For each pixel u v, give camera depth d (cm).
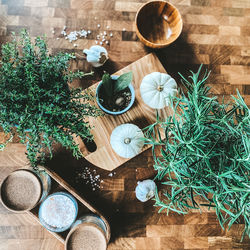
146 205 114
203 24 121
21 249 110
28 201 90
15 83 70
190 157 66
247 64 121
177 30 109
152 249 114
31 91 68
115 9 117
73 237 89
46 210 96
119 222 114
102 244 89
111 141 98
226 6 122
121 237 114
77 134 76
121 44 117
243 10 122
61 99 72
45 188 96
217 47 121
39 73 71
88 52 107
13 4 115
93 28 116
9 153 111
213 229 116
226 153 63
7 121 71
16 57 72
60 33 115
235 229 117
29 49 71
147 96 97
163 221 115
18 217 111
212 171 60
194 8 120
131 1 118
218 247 116
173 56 118
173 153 70
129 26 117
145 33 113
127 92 101
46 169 96
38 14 115
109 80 88
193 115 68
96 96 94
